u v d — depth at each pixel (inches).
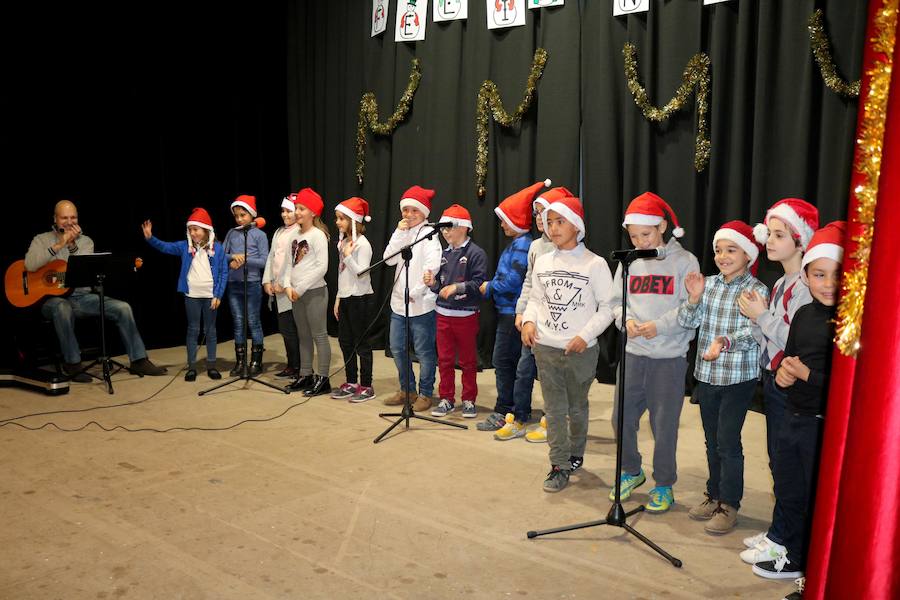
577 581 91.7
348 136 259.9
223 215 269.6
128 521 108.3
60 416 164.9
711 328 104.8
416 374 212.5
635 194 192.9
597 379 203.5
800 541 91.3
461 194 232.5
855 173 49.6
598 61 197.2
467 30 224.7
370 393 182.5
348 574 92.8
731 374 102.6
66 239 196.5
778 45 166.4
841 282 50.8
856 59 152.5
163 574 92.3
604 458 139.6
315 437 150.5
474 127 225.3
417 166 242.4
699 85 177.3
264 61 278.8
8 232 217.9
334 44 263.9
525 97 209.3
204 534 104.0
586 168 201.3
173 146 253.8
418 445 146.0
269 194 285.9
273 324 288.4
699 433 156.2
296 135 281.9
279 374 209.6
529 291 143.7
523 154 214.7
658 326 108.2
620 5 188.2
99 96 233.6
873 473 46.9
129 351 209.5
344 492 120.5
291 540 102.3
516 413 153.9
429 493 120.5
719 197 179.2
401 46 241.8
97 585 89.4
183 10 251.6
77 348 201.8
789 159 166.4
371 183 255.1
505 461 136.9
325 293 183.5
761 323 96.9
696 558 98.3
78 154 230.5
